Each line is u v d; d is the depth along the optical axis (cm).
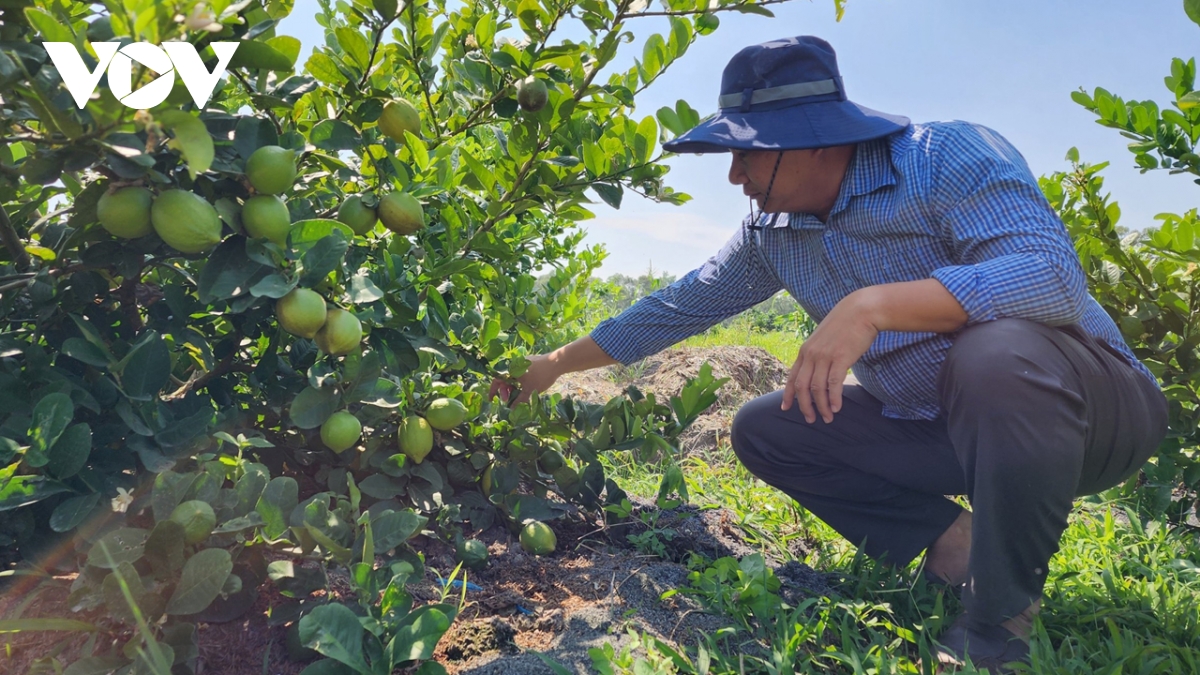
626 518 268
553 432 260
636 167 234
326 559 169
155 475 177
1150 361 317
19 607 156
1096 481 211
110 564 139
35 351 170
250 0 138
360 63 210
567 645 181
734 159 214
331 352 179
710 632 192
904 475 236
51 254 171
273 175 159
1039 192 188
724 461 407
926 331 178
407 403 228
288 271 170
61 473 152
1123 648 183
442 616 152
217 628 169
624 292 1141
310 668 145
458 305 282
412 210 201
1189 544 287
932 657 185
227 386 219
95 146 135
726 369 593
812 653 184
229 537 162
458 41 252
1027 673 170
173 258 184
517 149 239
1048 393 168
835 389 174
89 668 142
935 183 192
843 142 192
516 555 233
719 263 262
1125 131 306
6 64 125
